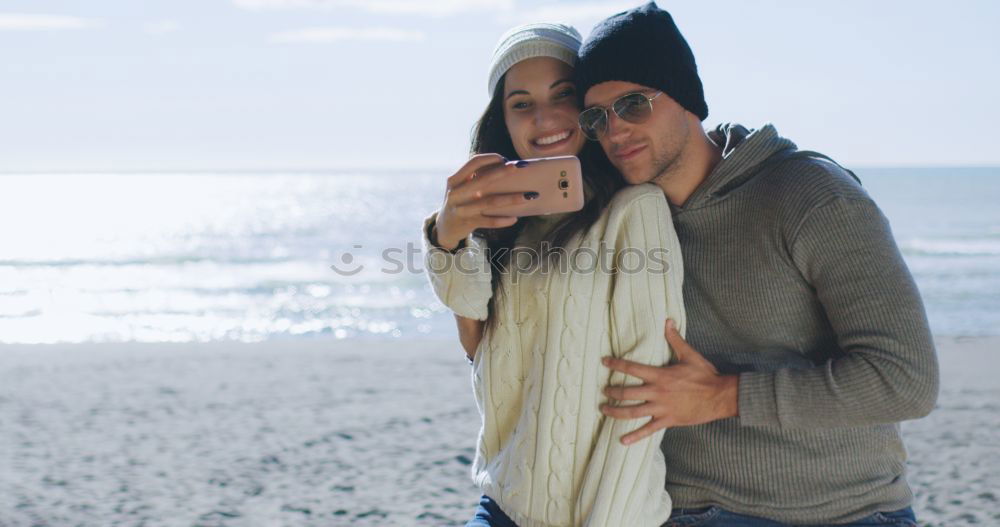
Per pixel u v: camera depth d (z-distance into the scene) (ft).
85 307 70.59
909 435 25.71
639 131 7.25
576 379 7.23
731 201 7.34
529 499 7.39
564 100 7.82
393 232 145.48
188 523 18.79
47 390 32.86
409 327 59.77
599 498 7.04
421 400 30.48
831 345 7.29
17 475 22.34
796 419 6.79
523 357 7.70
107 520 19.04
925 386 6.49
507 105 7.97
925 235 120.37
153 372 36.35
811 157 7.19
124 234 139.74
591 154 7.99
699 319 7.57
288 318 64.49
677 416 7.01
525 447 7.46
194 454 24.07
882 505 7.25
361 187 369.71
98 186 401.49
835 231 6.79
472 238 7.78
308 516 19.17
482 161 7.15
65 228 151.12
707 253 7.48
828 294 6.89
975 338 45.50
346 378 34.63
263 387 33.01
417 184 408.46
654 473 7.34
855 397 6.60
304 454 23.97
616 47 7.13
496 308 7.79
